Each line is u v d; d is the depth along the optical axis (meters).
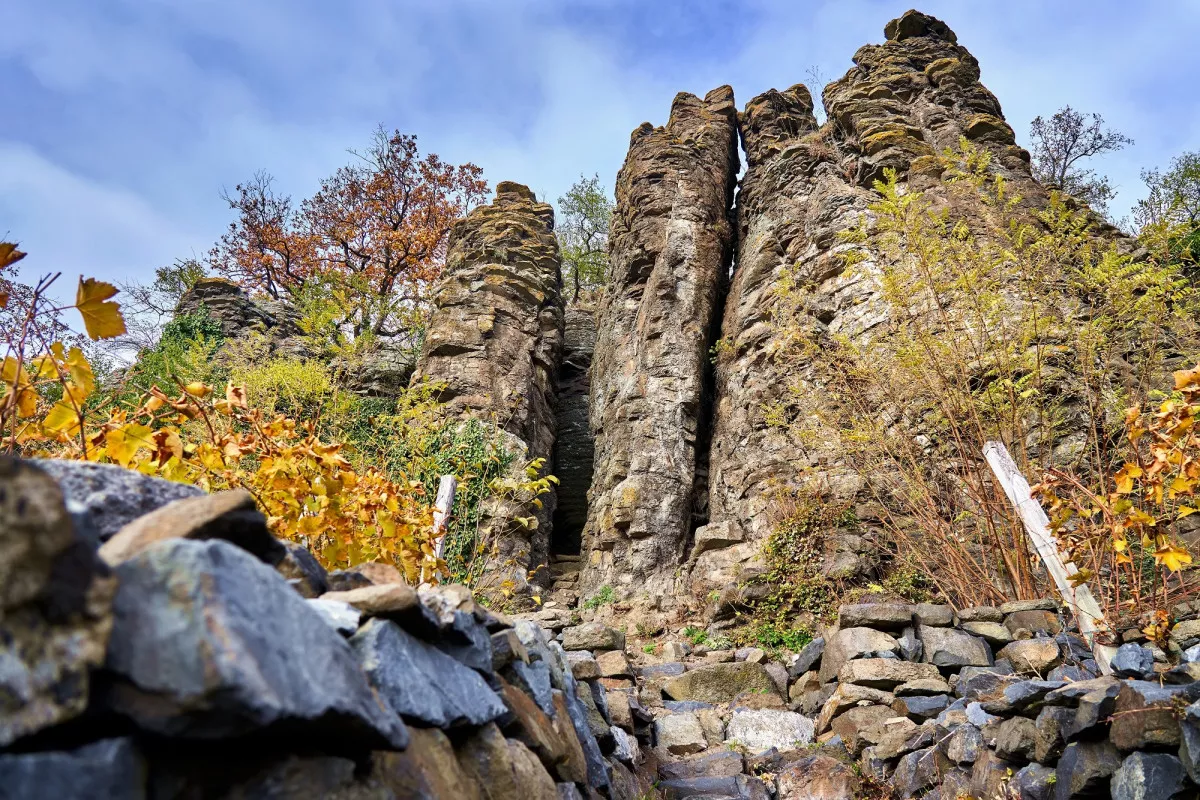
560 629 6.92
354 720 1.31
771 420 10.21
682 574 10.66
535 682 2.88
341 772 1.36
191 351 14.28
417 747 1.74
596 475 13.91
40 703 0.91
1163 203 10.38
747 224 15.35
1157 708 2.60
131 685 1.05
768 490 10.30
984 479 7.08
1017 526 6.25
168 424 2.88
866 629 5.69
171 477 2.59
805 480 9.91
